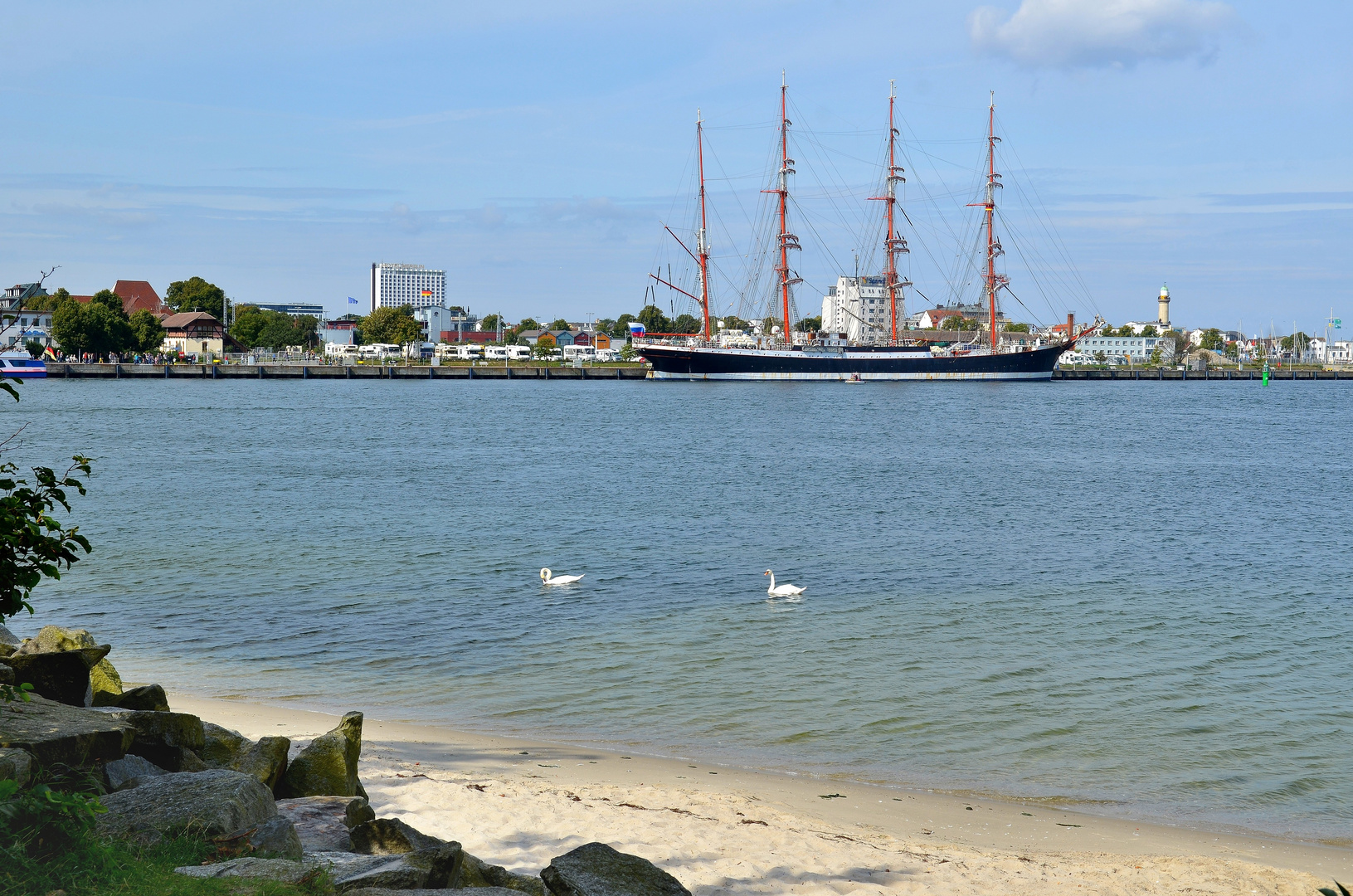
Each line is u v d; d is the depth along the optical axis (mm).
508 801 14438
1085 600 32812
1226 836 15156
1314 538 46438
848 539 44906
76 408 131250
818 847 13266
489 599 32250
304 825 10492
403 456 80312
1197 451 94500
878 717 20922
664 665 24719
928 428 119000
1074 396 199250
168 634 27344
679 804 14945
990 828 15078
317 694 22047
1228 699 22375
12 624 28062
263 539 43094
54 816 7867
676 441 97750
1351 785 17516
